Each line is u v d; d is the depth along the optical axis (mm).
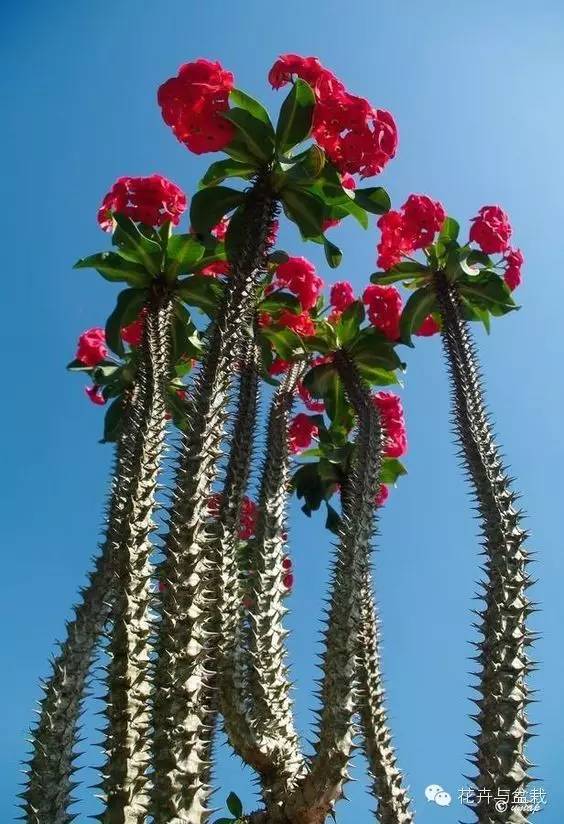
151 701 3645
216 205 4922
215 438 4055
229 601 4762
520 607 4598
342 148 5070
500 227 6543
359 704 5215
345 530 4941
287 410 5988
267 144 4773
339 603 4578
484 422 5445
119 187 5957
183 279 5512
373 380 7172
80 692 4438
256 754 4383
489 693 4359
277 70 5195
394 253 6730
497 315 6660
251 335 5820
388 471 7762
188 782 3205
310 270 6773
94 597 4738
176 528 3738
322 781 4082
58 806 4023
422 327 7285
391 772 5062
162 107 4852
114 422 6578
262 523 5371
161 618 3547
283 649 4852
